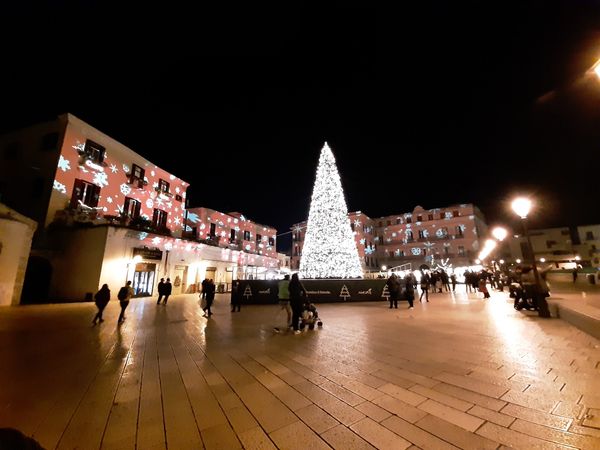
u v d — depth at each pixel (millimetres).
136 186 23016
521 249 51125
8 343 6418
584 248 48531
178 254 23047
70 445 2551
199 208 31453
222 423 2869
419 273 33031
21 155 18812
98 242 16906
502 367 4227
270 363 4793
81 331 7848
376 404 3180
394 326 7879
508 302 12992
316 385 3777
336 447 2418
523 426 2625
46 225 16812
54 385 3955
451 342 5855
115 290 17250
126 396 3574
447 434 2551
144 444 2541
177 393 3643
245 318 10164
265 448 2434
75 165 18438
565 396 3193
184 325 8781
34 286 16844
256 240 40094
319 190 17297
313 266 16438
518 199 9281
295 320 7512
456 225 47719
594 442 2346
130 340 6727
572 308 7328
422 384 3691
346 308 12719
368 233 50500
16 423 2938
